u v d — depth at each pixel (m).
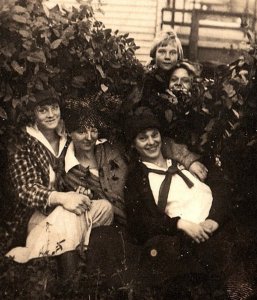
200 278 3.93
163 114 4.52
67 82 4.47
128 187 4.25
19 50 4.15
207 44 8.20
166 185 4.20
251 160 4.47
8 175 4.26
